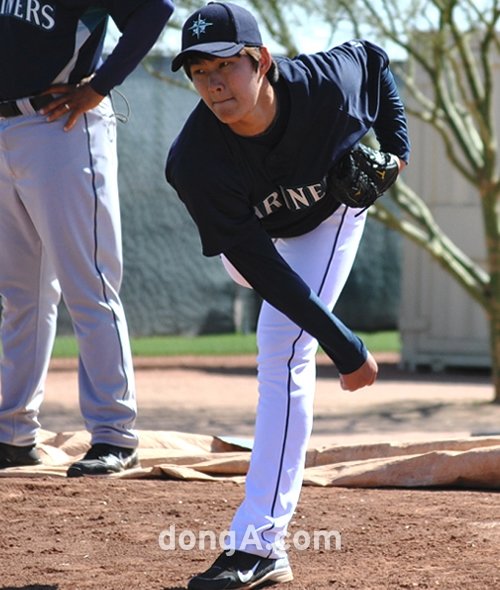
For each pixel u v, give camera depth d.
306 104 9.69
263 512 9.99
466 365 40.16
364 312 50.69
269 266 9.63
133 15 14.45
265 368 10.16
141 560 11.24
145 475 15.38
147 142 46.50
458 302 40.12
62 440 17.47
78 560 11.29
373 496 14.20
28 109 14.68
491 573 10.48
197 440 17.89
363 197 10.41
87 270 15.02
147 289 47.38
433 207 39.59
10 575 10.76
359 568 10.78
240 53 9.20
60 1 14.42
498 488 14.86
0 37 14.61
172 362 42.75
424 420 28.00
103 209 15.07
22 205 15.23
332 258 10.57
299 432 10.11
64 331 47.56
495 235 31.19
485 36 30.11
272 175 9.91
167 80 30.92
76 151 14.78
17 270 15.55
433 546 11.55
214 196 9.60
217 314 49.12
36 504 13.64
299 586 10.14
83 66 14.74
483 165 31.12
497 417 28.48
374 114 10.74
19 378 15.79
